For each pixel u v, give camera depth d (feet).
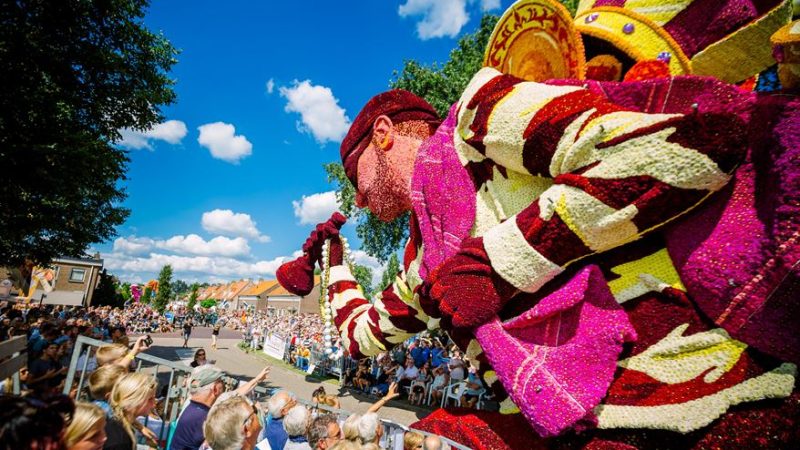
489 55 8.38
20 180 29.19
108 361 11.39
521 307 6.40
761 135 4.81
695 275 4.98
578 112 5.54
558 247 5.53
